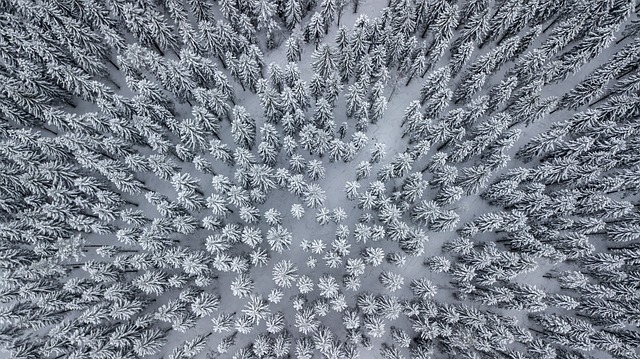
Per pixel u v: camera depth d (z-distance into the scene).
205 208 38.34
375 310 33.91
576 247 35.19
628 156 36.56
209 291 38.59
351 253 39.56
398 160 36.41
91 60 38.19
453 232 39.72
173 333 37.91
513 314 38.03
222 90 38.69
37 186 34.53
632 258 35.50
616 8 39.81
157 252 33.69
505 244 37.41
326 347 32.47
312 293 38.94
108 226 35.50
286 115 36.59
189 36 38.03
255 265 37.66
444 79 36.88
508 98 38.59
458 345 33.28
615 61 38.34
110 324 34.91
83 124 35.88
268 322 33.78
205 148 38.91
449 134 37.09
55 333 32.62
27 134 34.62
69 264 36.25
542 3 39.94
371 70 38.94
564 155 37.19
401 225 33.66
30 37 37.12
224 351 34.44
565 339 34.62
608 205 35.03
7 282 33.12
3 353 34.16
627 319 34.28
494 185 37.03
